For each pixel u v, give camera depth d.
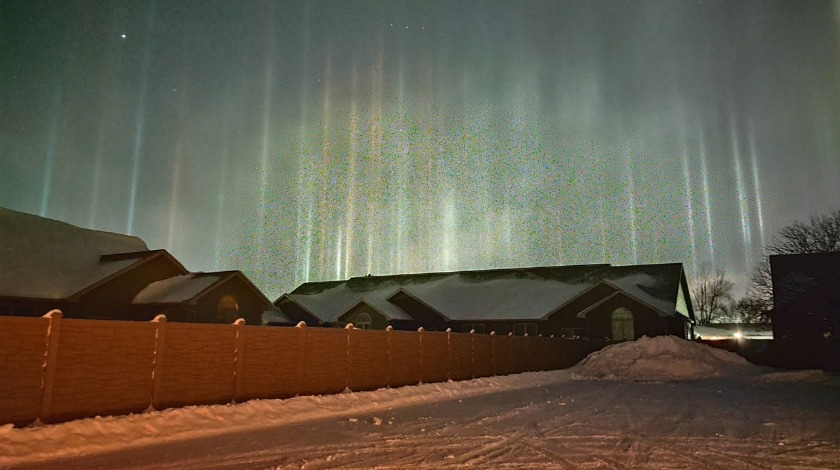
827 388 23.00
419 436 11.29
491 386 22.17
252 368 14.03
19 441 9.05
